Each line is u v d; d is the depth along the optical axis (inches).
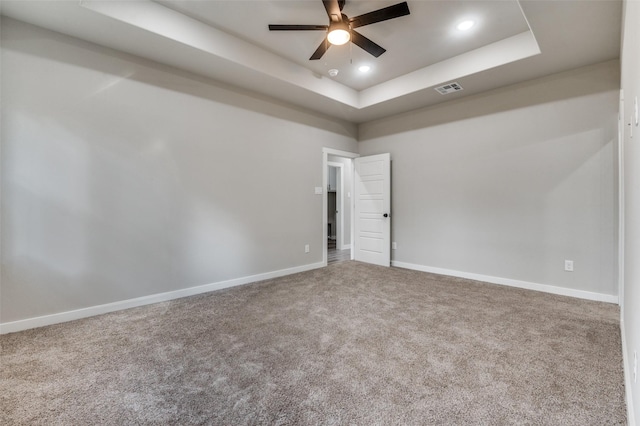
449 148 177.5
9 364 79.2
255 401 64.4
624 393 66.2
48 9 94.1
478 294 139.0
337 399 65.0
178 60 128.0
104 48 116.5
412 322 106.3
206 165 145.8
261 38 131.0
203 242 144.9
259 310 119.2
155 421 58.7
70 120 109.1
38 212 103.4
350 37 107.4
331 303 127.3
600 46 115.3
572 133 135.3
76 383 70.9
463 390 67.9
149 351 86.1
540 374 73.9
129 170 122.5
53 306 106.2
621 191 113.3
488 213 161.8
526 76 142.7
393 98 173.0
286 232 181.0
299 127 187.3
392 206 207.0
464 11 110.7
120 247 120.6
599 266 129.3
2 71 97.4
